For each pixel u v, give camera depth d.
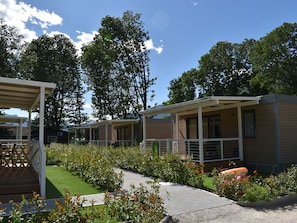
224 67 36.34
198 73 37.69
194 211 6.60
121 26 37.38
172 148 14.35
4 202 7.30
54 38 43.41
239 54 36.12
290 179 8.38
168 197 7.66
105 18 37.59
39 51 41.59
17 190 7.78
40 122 7.95
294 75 27.89
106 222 5.33
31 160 9.38
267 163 11.77
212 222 6.11
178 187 8.91
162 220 5.93
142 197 6.43
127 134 26.64
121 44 37.75
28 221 4.74
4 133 32.78
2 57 33.06
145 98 38.03
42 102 7.98
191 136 17.50
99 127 34.44
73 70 44.53
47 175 11.57
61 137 39.88
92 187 9.10
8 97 9.84
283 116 11.61
